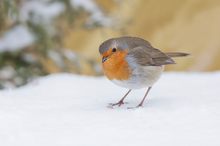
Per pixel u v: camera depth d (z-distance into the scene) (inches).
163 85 458.9
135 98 415.2
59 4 596.4
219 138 294.2
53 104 396.2
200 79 475.5
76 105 392.5
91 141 298.4
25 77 589.9
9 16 557.9
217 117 335.0
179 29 805.2
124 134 307.3
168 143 290.0
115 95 426.0
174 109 360.5
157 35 799.7
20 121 342.6
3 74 598.9
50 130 321.4
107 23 613.0
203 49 798.5
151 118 339.0
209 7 819.4
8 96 426.3
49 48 593.0
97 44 761.0
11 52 594.9
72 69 618.2
